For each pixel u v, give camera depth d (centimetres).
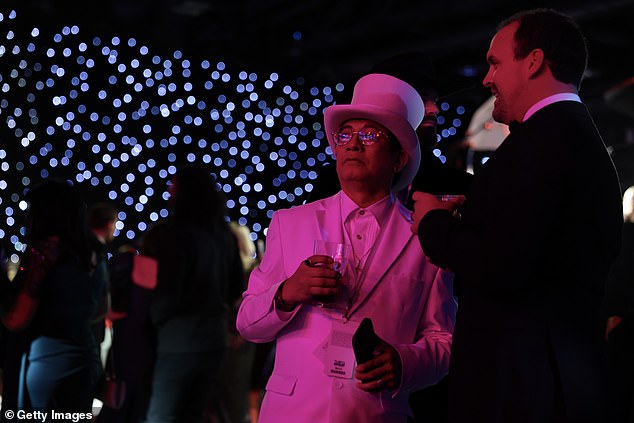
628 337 337
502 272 199
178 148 1072
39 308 398
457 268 208
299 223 240
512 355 205
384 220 238
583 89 996
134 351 445
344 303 226
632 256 408
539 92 218
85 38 967
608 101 718
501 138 567
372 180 235
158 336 452
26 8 913
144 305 445
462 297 220
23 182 936
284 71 1090
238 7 1007
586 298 210
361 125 236
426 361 221
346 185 238
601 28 894
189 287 452
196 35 1044
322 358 224
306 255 234
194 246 451
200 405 468
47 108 962
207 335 459
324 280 214
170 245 446
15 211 923
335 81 1113
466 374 211
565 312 206
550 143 204
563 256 206
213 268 460
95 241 428
